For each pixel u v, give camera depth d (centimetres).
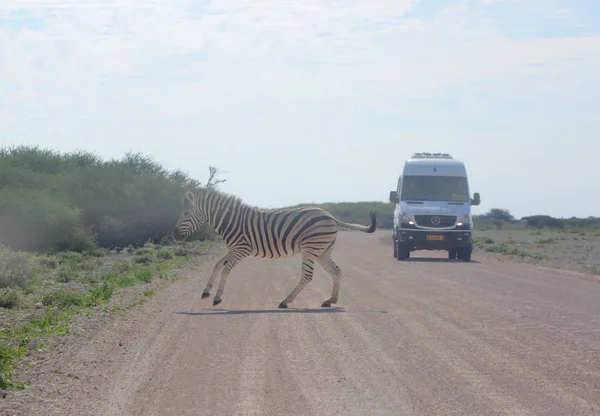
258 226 1573
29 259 1934
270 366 977
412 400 813
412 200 2861
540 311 1446
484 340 1145
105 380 916
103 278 2039
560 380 895
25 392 861
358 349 1080
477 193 2870
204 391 860
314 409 782
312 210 1566
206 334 1204
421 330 1235
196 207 1614
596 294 1719
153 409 792
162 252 2864
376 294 1730
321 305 1545
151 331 1235
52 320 1321
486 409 776
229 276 2167
